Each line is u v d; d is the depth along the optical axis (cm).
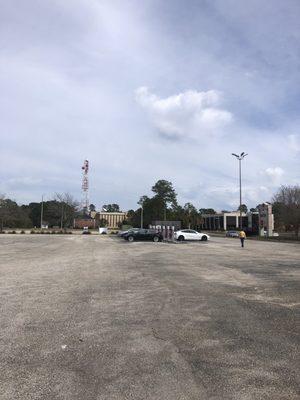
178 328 804
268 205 6975
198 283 1425
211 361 610
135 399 481
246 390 505
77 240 5225
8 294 1183
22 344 693
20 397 486
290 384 523
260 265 2103
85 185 16212
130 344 696
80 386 518
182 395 491
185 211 12719
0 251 3097
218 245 4288
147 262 2242
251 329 796
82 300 1095
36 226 14338
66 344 695
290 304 1051
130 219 14788
